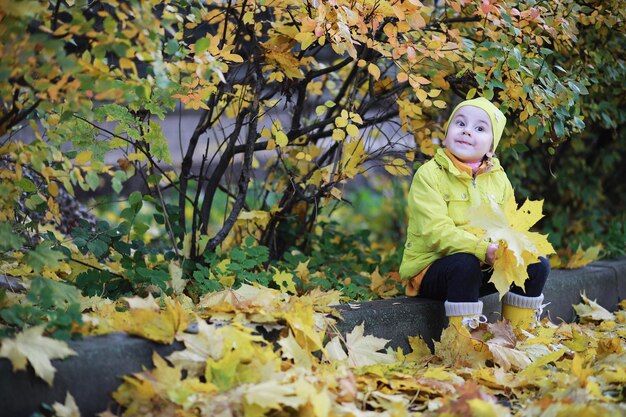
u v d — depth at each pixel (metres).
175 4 3.68
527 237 3.33
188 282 3.93
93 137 3.84
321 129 4.59
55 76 2.78
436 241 3.67
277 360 2.92
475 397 2.76
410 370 3.33
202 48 2.88
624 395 3.08
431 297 3.84
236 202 4.09
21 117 3.03
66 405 2.57
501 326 3.61
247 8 3.87
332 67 4.15
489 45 3.79
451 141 3.79
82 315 2.92
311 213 4.80
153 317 2.88
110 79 2.79
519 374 3.31
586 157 6.06
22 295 3.33
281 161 4.64
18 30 2.62
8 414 2.53
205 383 2.77
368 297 4.17
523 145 4.37
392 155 4.54
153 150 3.89
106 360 2.73
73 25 2.74
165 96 3.64
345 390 2.83
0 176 3.28
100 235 3.73
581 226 6.04
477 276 3.61
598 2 4.31
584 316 4.55
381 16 3.58
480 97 3.93
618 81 4.84
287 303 3.35
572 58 4.55
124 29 2.83
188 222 7.50
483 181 3.85
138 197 3.86
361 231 5.10
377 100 4.32
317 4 3.29
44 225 4.46
